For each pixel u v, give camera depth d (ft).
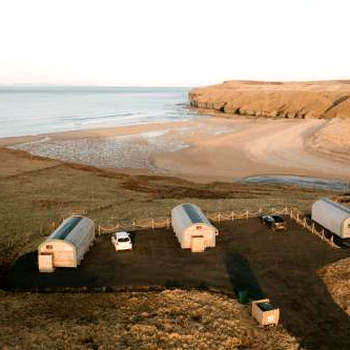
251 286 89.20
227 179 226.17
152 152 295.28
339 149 293.64
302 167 254.27
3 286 90.07
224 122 491.72
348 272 94.27
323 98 569.23
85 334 70.03
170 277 93.76
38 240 117.39
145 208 152.46
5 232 123.44
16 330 70.85
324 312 78.48
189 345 67.67
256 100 615.98
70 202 161.07
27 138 348.79
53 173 210.79
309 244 113.39
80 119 538.88
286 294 85.61
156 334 70.44
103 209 153.07
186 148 309.83
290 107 565.94
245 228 127.03
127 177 212.02
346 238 116.98
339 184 219.61
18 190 175.32
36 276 94.53
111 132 389.60
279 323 74.74
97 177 207.92
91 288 88.69
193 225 108.68
